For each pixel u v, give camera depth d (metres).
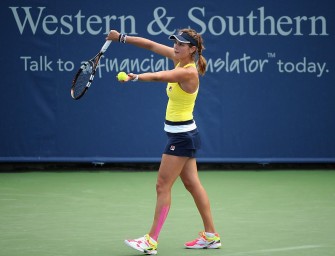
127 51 38.34
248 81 38.84
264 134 39.12
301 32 38.88
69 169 39.78
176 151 20.83
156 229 20.86
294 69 39.00
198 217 26.92
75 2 38.06
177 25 38.41
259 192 32.91
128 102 38.62
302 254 21.08
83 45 38.25
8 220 26.23
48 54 38.19
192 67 20.77
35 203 29.80
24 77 38.22
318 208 28.92
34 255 20.94
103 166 40.50
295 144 39.28
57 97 38.41
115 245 22.30
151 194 32.19
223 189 33.78
